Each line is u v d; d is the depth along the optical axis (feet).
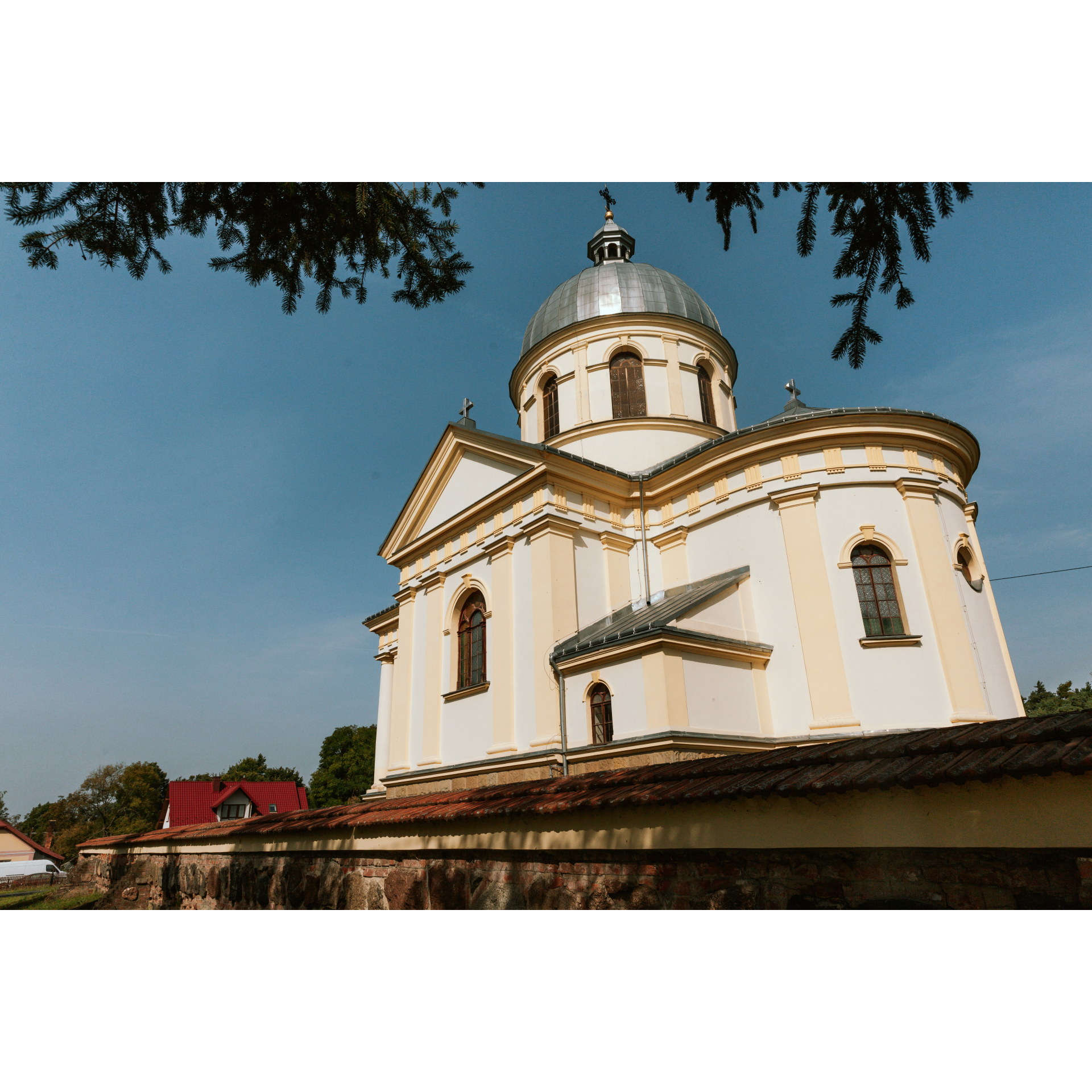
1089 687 153.99
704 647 47.88
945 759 16.17
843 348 23.24
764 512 55.72
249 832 46.39
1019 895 14.89
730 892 19.26
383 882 32.78
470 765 57.41
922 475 53.52
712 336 83.30
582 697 50.42
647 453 74.90
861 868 17.15
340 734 224.74
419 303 26.55
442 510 71.56
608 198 101.55
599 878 22.54
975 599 53.83
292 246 24.09
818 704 48.93
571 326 81.71
